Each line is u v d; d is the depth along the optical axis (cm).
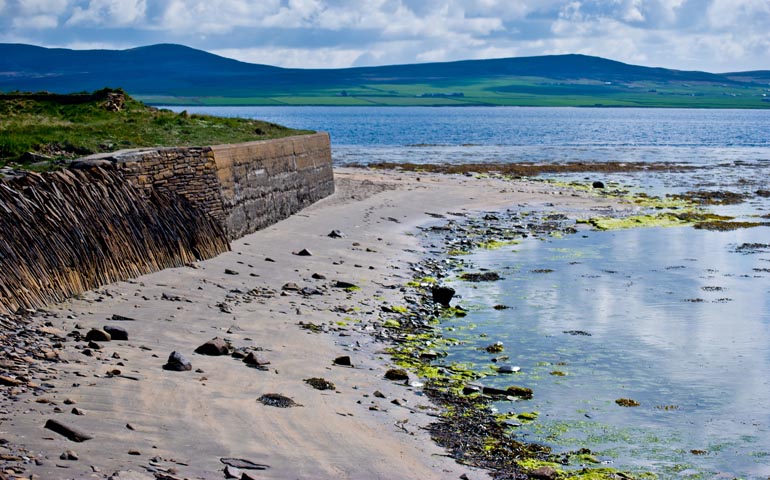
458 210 3616
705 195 4256
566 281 2277
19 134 2447
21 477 809
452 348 1623
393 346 1593
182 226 2119
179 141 2841
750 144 9406
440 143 9412
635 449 1145
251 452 988
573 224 3341
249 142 2855
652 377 1476
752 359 1594
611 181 4981
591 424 1234
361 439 1084
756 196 4284
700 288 2209
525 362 1545
